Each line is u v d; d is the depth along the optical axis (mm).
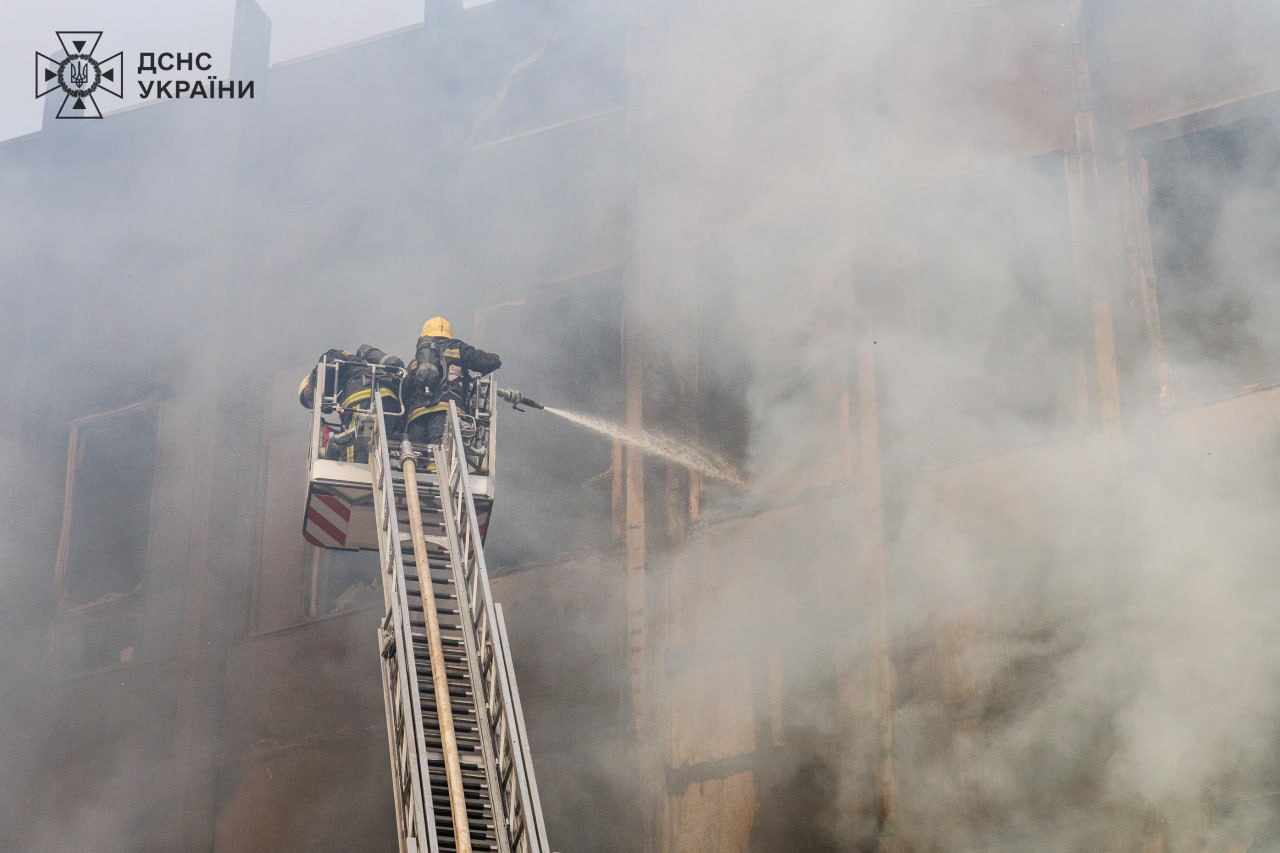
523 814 12273
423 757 12711
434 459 15711
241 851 20156
